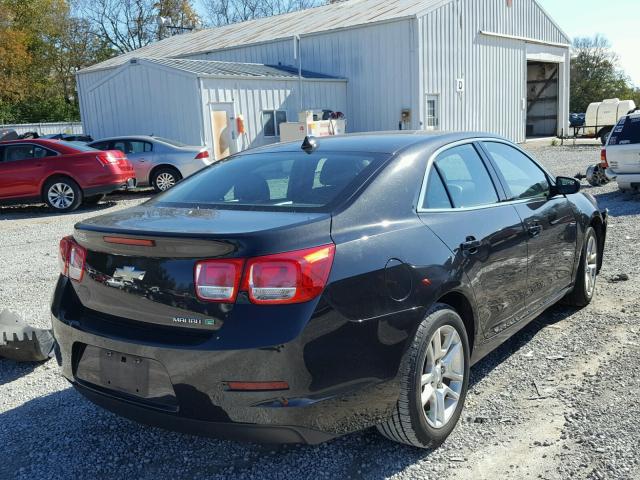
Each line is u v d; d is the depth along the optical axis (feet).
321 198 10.18
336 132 67.77
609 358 13.87
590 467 9.69
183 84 60.18
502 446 10.48
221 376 8.45
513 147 14.79
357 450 10.61
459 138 12.82
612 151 38.22
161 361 8.84
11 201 42.42
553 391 12.40
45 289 22.03
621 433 10.62
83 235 10.02
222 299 8.52
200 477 10.07
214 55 89.92
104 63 104.37
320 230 9.14
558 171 54.60
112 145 50.57
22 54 155.33
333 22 80.53
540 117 114.11
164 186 50.62
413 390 9.76
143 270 9.21
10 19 158.20
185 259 8.84
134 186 46.26
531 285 13.62
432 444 10.36
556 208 14.97
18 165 42.11
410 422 9.84
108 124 67.56
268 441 8.74
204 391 8.59
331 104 74.13
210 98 60.29
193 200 11.50
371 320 9.16
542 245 13.96
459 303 11.38
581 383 12.68
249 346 8.32
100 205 46.42
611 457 9.91
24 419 12.27
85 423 12.05
